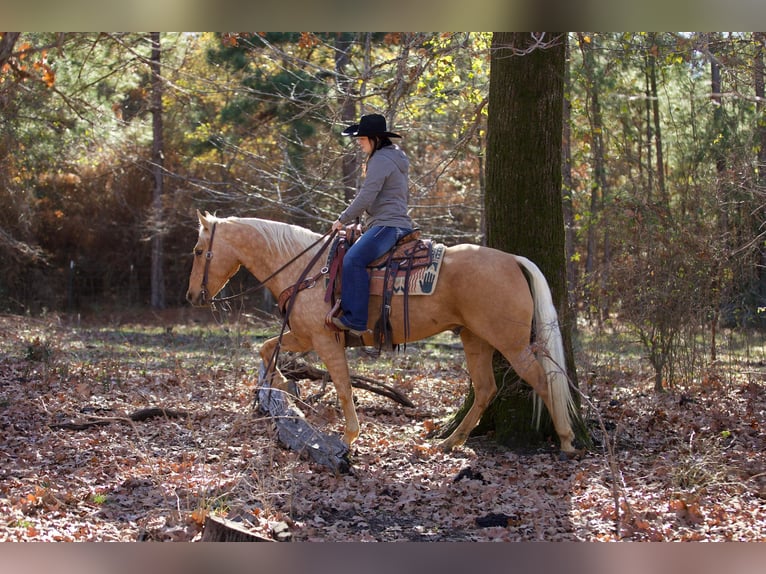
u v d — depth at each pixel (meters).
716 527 4.82
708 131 11.38
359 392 9.42
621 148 12.91
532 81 6.77
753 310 11.66
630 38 8.76
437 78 9.80
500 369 6.96
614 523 4.90
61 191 24.72
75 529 4.68
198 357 12.30
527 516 5.05
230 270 6.59
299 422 6.51
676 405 8.53
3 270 21.77
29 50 5.43
